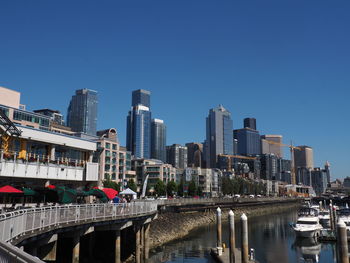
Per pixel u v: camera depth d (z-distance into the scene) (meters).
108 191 38.25
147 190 153.75
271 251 51.09
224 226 82.88
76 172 45.50
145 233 43.22
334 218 66.19
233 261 34.12
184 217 79.75
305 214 78.06
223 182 197.88
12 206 31.78
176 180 188.25
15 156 37.12
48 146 43.12
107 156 136.12
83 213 27.58
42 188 32.47
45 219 22.16
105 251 39.94
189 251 48.28
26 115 91.38
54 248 24.41
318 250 51.53
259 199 145.62
